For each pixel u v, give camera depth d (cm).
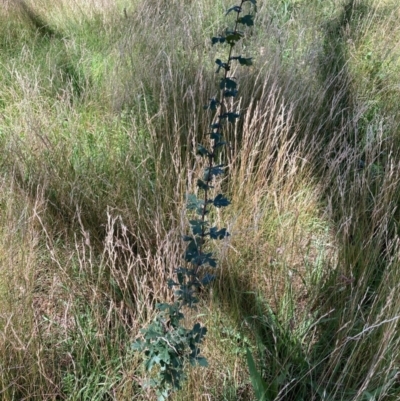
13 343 174
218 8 457
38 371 181
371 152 275
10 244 213
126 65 375
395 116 322
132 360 185
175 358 154
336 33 430
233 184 258
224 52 381
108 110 333
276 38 381
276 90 287
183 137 294
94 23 459
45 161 268
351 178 281
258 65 339
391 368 182
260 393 179
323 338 203
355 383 184
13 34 437
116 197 254
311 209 265
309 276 229
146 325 185
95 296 202
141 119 312
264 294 224
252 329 207
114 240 237
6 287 198
